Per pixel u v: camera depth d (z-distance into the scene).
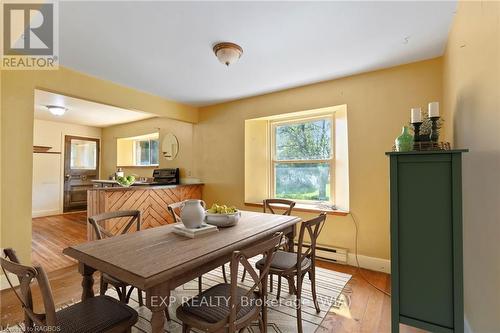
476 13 1.43
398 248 1.46
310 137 3.62
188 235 1.69
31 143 2.49
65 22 1.89
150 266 1.20
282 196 3.85
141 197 3.72
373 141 2.87
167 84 3.32
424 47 2.34
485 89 1.32
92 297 1.47
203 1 1.66
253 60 2.59
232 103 4.14
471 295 1.58
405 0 1.68
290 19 1.88
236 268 1.19
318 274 2.72
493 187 1.24
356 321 1.88
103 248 1.46
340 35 2.12
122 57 2.51
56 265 2.94
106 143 6.76
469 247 1.61
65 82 2.75
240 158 4.05
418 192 1.41
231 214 1.99
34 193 5.76
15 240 2.38
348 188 3.04
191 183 4.61
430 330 1.38
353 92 3.00
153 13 1.79
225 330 1.23
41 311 2.02
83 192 6.57
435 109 1.57
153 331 1.14
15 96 2.39
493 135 1.23
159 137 5.33
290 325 1.83
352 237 2.98
